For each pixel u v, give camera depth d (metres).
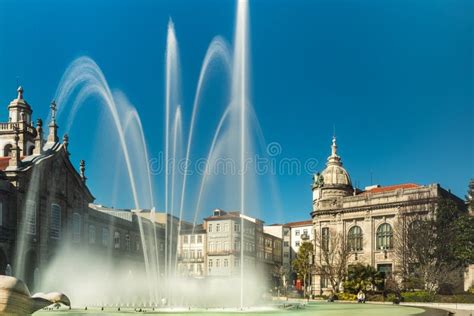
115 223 81.31
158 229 94.94
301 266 115.06
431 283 70.19
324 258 95.69
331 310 32.41
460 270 75.56
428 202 83.69
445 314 25.52
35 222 59.50
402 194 89.56
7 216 55.62
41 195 60.81
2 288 14.26
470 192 77.31
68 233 66.81
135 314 26.16
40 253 59.88
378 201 92.69
